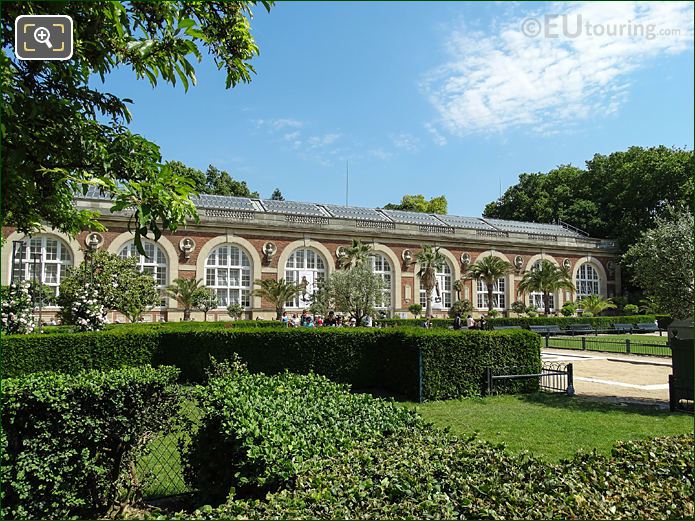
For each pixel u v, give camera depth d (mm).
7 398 4902
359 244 38438
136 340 14336
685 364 10992
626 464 4648
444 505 3523
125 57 5504
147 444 5977
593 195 58250
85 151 5168
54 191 5594
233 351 14523
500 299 47469
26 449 4977
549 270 42188
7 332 14047
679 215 12297
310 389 6582
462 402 12430
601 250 51344
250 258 37656
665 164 47781
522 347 13836
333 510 3420
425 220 48750
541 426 9734
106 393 5355
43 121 4953
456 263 45000
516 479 4082
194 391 6039
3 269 29656
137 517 5254
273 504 3557
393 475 3992
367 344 14484
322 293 33531
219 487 5328
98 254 25469
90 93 5531
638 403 12094
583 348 25172
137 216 4770
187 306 32781
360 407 6027
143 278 25703
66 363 13164
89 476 5336
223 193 62188
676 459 4707
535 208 62156
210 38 5605
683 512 3570
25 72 5027
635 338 31906
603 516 3467
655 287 12117
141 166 5324
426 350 12719
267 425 4891
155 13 5066
